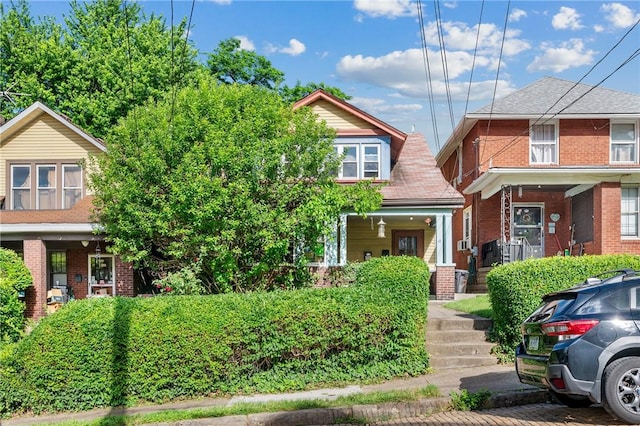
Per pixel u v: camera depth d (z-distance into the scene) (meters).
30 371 11.19
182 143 15.69
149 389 11.39
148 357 11.41
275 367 11.83
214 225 14.87
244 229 15.13
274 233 15.27
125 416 10.02
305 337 11.78
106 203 16.95
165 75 30.11
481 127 25.28
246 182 15.00
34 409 11.18
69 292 23.17
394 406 9.60
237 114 15.93
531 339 8.89
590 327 8.11
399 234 24.02
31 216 20.45
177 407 10.80
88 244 22.69
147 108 17.44
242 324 11.66
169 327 11.48
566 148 25.06
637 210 23.66
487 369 12.06
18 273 18.39
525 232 25.45
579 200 24.39
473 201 27.09
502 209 23.17
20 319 17.80
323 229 16.00
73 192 22.12
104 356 11.36
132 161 15.88
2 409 11.05
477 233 26.09
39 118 22.28
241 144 15.33
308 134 16.05
